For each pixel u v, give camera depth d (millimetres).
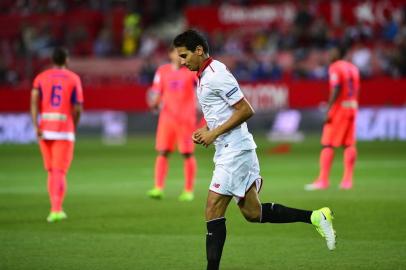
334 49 49469
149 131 97938
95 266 26953
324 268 26281
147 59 105750
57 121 37344
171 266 26953
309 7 112062
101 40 116625
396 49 101125
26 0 126188
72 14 123188
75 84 37906
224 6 118000
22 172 62875
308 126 93062
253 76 102125
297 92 94812
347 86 48781
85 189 50688
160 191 45344
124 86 99312
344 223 35719
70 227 35500
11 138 97000
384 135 88562
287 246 30531
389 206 40781
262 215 25656
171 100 45219
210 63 24547
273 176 57438
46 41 116938
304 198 44500
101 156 76062
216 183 24562
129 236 33062
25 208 42094
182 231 34250
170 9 129750
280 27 115125
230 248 30250
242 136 24734
